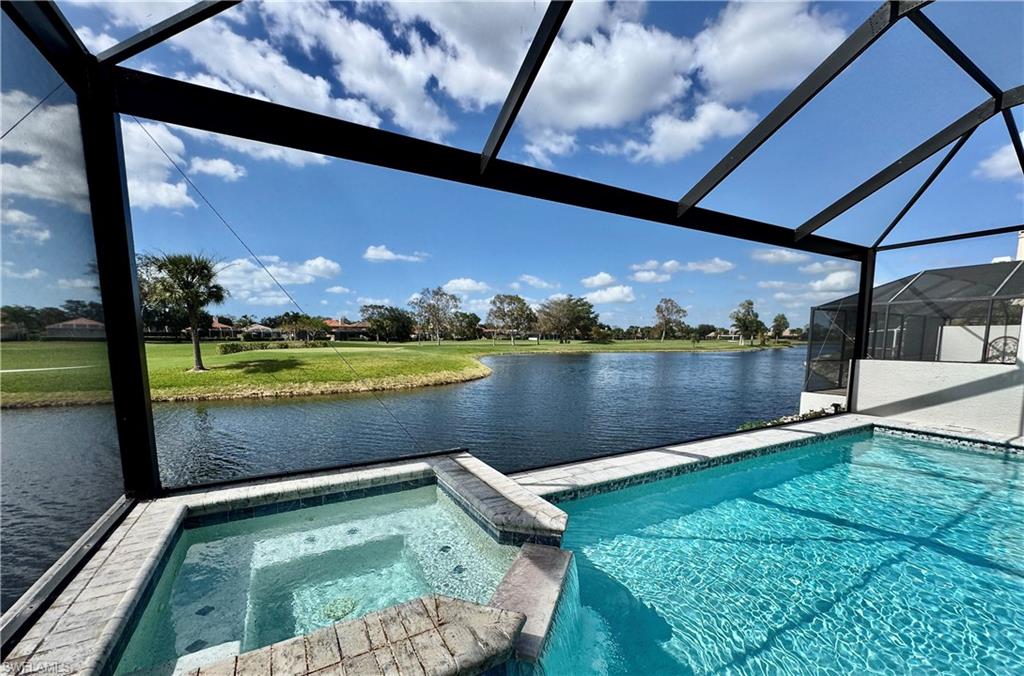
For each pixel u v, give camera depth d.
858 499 3.84
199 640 1.81
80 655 1.32
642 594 2.43
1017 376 5.12
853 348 6.64
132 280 2.35
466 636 1.38
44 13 1.72
